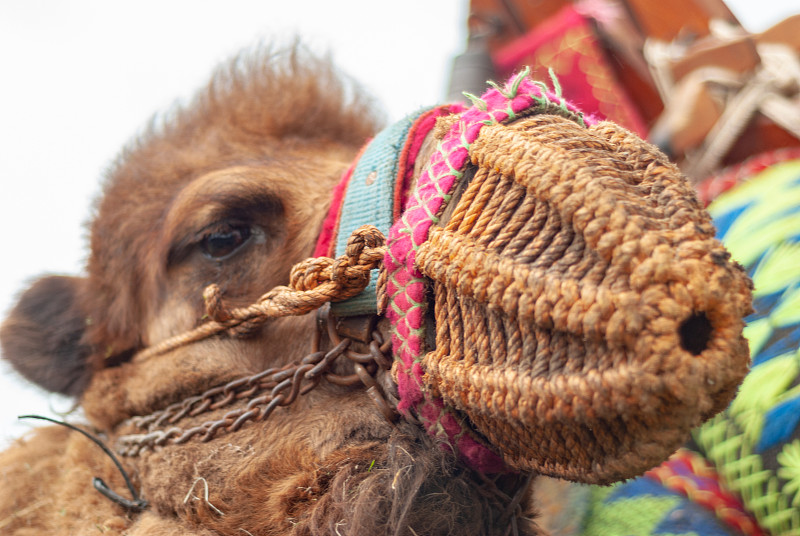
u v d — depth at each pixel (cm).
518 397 95
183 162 174
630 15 244
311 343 142
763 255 168
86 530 154
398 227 115
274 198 155
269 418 142
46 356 196
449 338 108
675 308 80
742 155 209
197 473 143
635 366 82
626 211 87
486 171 106
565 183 92
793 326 154
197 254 156
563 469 103
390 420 127
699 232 87
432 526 121
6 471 177
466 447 118
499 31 262
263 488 137
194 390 152
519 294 93
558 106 113
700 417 90
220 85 197
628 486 174
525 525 139
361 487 123
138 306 171
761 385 153
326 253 142
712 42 225
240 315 145
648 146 100
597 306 84
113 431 171
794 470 145
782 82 204
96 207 191
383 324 130
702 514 159
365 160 144
